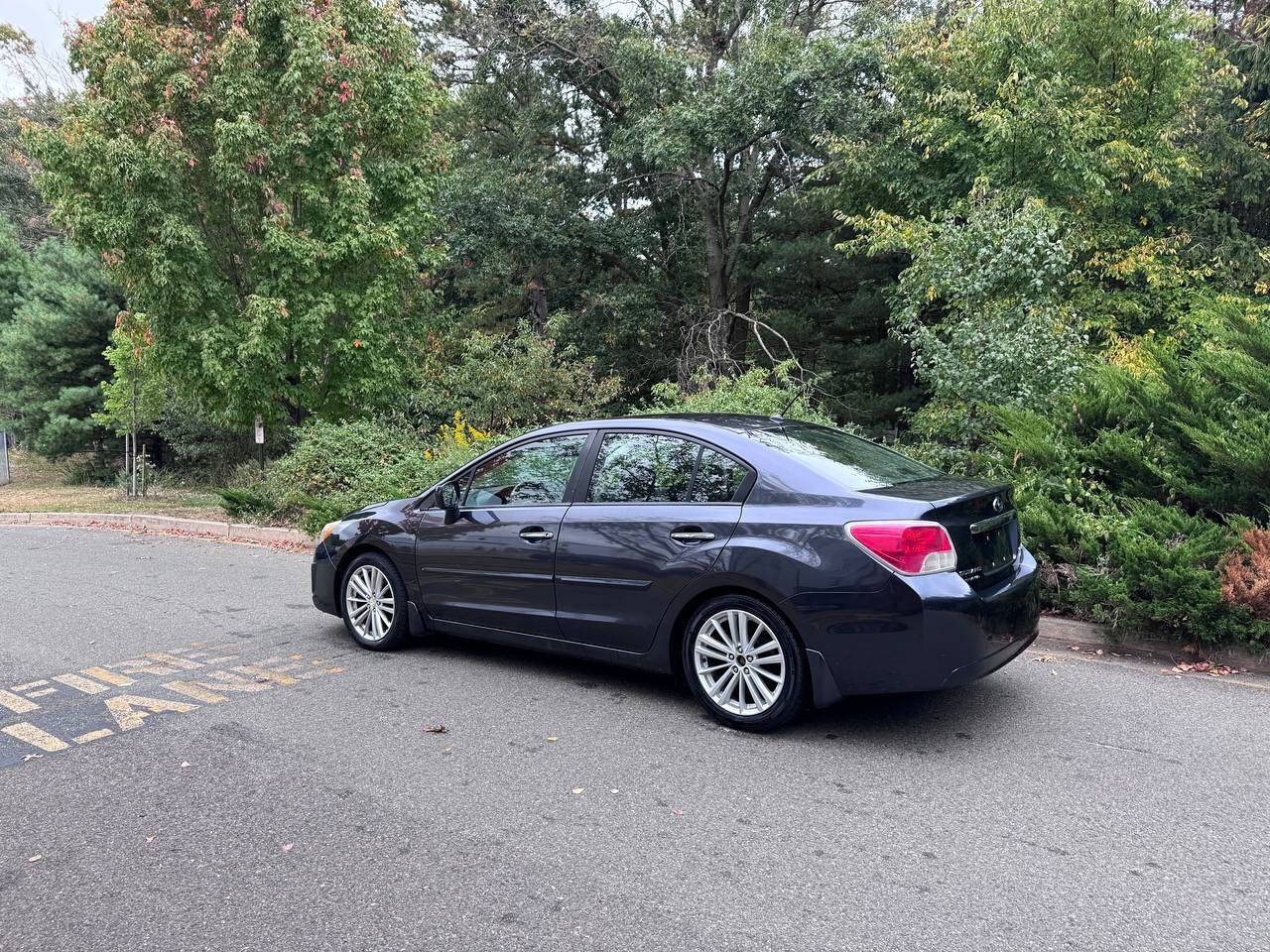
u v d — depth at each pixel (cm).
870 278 2364
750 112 1817
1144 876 306
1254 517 651
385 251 1422
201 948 265
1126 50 1520
